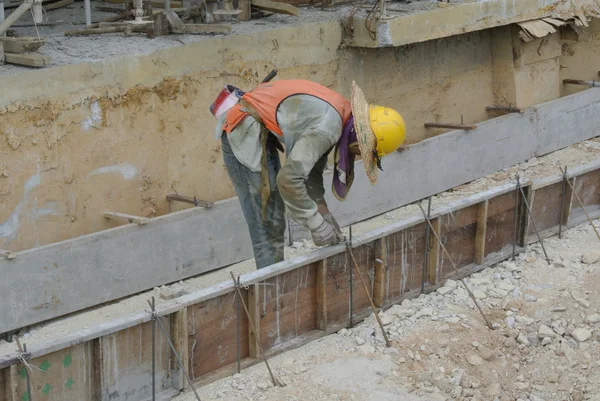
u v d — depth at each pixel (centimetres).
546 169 1110
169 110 861
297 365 672
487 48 1170
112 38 889
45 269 742
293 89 673
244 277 656
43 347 551
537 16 1148
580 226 923
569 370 693
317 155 645
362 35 981
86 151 810
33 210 786
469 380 670
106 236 773
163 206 877
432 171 1019
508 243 854
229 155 728
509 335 725
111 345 589
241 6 976
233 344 663
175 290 805
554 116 1159
